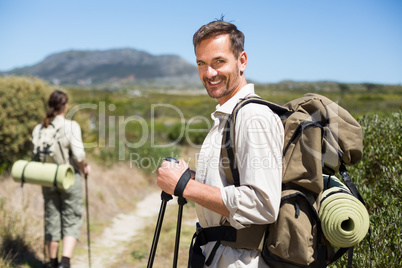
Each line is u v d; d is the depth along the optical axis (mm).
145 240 4969
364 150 2920
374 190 2592
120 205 7004
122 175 8344
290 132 1508
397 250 2041
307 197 1469
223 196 1438
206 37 1599
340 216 1479
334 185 1669
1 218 4316
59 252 4465
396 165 2576
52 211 3740
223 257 1527
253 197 1376
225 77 1608
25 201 5262
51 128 3680
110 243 4980
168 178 1546
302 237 1412
